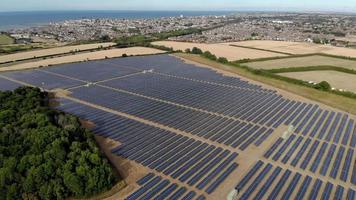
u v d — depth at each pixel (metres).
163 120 81.44
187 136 72.31
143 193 51.19
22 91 91.06
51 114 72.81
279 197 51.09
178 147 66.88
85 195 50.16
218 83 121.56
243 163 61.28
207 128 77.19
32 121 64.25
